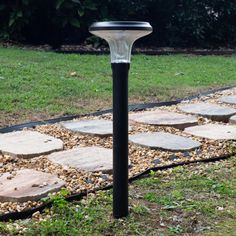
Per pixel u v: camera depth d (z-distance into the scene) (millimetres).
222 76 5629
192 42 8727
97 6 7961
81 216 2180
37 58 6074
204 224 2145
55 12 7848
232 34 9047
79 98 4289
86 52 7250
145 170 2707
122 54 2127
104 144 3152
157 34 8570
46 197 2324
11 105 3932
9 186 2422
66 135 3316
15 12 7668
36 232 2066
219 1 8633
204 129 3471
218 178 2627
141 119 3658
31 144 3068
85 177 2590
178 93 4656
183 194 2410
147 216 2197
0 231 2086
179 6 8477
